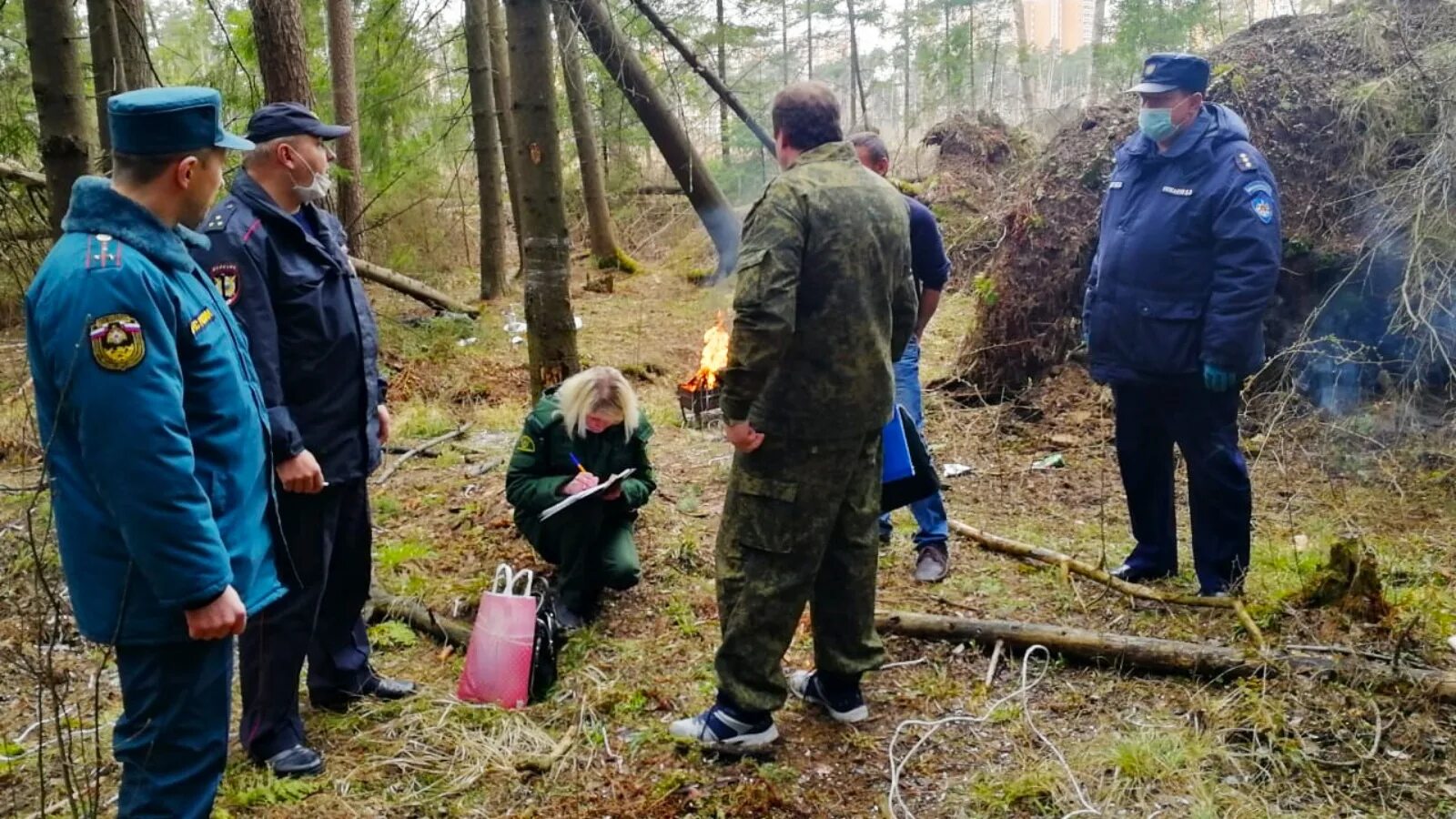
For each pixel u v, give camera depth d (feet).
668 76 21.57
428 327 36.52
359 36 39.70
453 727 10.78
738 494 9.71
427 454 21.20
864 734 10.58
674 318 41.09
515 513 13.55
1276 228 11.82
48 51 15.31
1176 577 13.88
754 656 9.84
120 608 6.95
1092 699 11.09
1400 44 21.88
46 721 11.12
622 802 9.51
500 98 46.52
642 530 15.75
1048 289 23.36
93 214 6.81
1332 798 9.09
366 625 12.73
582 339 36.88
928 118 68.44
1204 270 12.19
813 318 9.15
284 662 9.93
